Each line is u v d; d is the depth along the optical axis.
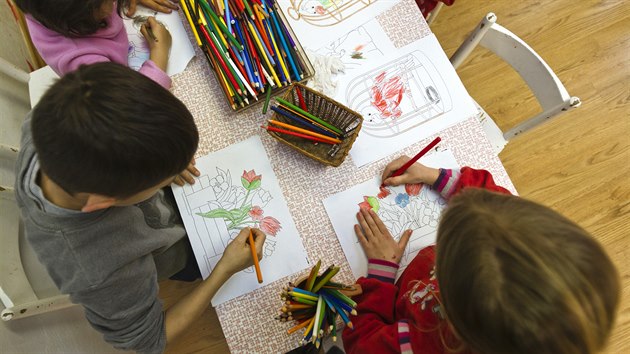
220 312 0.70
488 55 1.52
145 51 0.85
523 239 0.42
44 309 0.81
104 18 0.75
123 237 0.63
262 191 0.76
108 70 0.49
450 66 0.82
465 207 0.48
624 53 1.52
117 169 0.48
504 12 1.56
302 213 0.74
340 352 0.88
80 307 1.08
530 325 0.41
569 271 0.40
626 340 1.29
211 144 0.78
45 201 0.54
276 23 0.78
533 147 1.45
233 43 0.77
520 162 1.44
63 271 0.59
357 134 0.71
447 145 0.78
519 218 0.44
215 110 0.80
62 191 0.53
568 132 1.45
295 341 0.69
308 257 0.72
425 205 0.74
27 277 0.89
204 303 0.71
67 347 1.01
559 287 0.40
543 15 1.55
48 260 0.59
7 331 0.91
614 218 1.39
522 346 0.42
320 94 0.72
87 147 0.46
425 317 0.62
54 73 0.94
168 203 0.87
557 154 1.44
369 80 0.81
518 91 1.49
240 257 0.69
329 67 0.82
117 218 0.62
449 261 0.47
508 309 0.41
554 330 0.40
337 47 0.83
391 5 0.85
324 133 0.75
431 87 0.80
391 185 0.75
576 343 0.41
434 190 0.75
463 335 0.48
